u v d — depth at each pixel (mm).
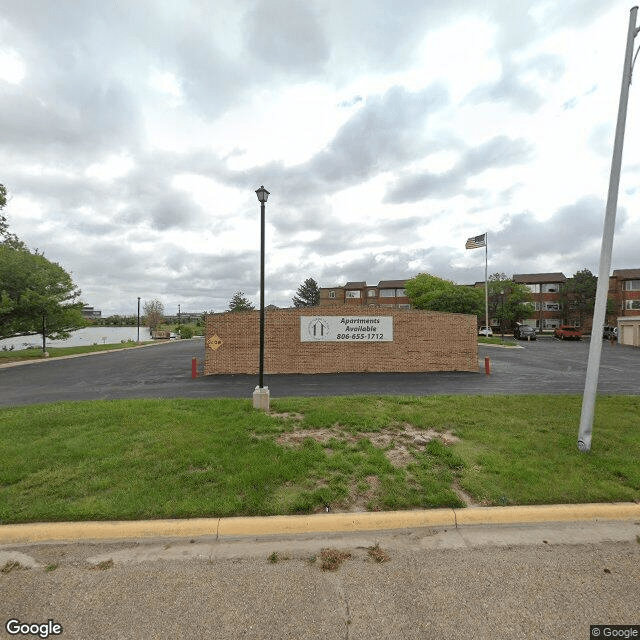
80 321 23188
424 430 5855
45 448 4914
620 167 4965
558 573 2783
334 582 2678
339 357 14070
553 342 35500
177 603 2479
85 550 3086
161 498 3633
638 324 29688
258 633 2232
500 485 3938
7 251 21047
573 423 6168
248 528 3301
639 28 4809
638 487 3914
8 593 2592
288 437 5492
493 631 2250
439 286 47188
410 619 2338
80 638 2221
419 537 3264
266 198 7207
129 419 6332
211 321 13773
